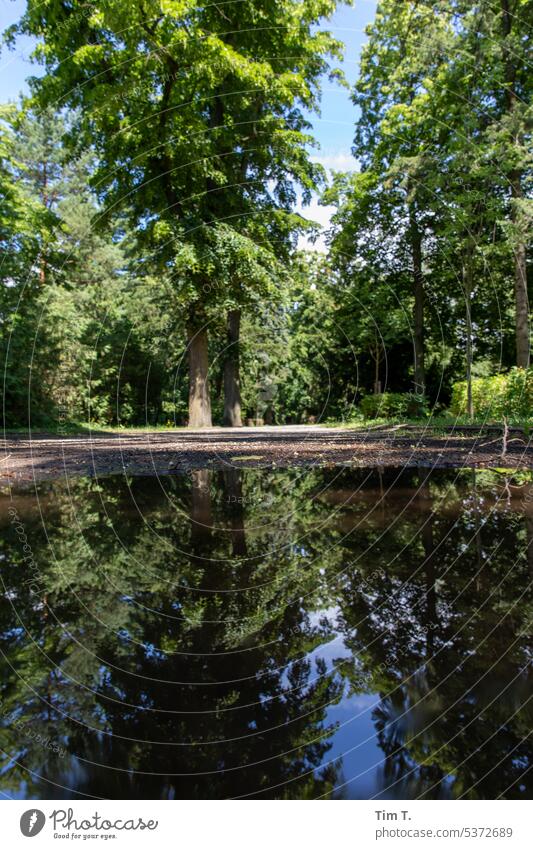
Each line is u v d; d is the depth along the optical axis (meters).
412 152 16.11
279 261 17.73
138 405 30.36
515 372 11.91
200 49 11.40
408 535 2.34
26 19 12.52
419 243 17.09
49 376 19.97
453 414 14.95
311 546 2.22
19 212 15.77
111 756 0.91
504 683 1.06
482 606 1.46
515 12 12.33
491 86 12.72
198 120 13.11
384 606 1.49
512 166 11.84
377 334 20.20
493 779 0.85
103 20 10.96
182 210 14.56
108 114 12.33
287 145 16.81
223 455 7.20
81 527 2.73
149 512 3.14
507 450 6.46
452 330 20.28
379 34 15.78
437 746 0.91
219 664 1.19
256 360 30.36
